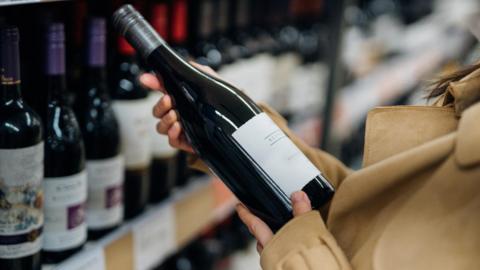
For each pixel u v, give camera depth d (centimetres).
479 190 75
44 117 112
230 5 174
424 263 76
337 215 89
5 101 98
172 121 104
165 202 142
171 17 144
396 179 82
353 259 85
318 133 225
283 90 200
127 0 138
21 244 102
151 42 97
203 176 157
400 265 77
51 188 110
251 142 94
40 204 104
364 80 265
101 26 114
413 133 90
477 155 75
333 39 222
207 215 156
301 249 82
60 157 110
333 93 227
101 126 121
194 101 107
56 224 112
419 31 326
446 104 92
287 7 201
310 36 226
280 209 94
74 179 112
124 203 131
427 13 359
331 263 81
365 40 264
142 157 131
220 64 166
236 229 205
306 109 221
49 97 111
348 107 244
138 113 128
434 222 78
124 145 128
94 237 123
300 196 87
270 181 93
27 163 99
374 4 303
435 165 80
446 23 368
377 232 83
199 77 109
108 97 125
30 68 117
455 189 77
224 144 103
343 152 307
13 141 97
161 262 175
